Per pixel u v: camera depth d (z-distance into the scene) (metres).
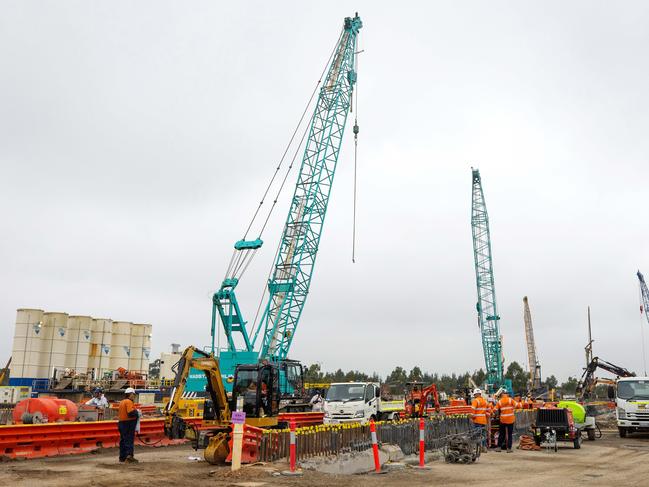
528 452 22.47
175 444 24.14
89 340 66.00
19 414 23.41
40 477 14.30
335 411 26.97
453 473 16.22
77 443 20.11
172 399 18.19
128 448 17.48
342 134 57.31
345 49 59.16
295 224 54.81
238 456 14.96
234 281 50.84
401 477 15.34
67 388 53.12
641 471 16.81
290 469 14.97
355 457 16.72
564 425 23.78
